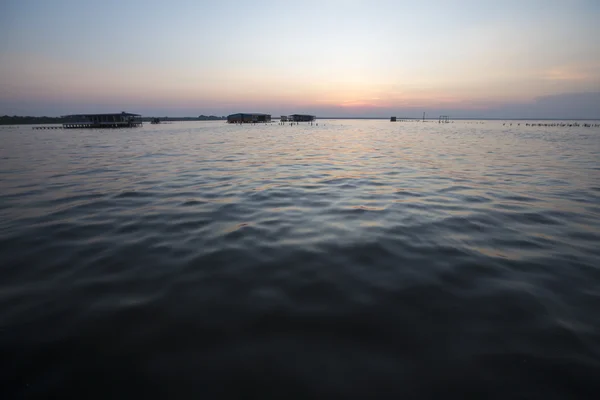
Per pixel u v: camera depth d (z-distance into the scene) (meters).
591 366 3.11
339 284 4.73
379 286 4.67
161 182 12.26
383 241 6.35
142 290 4.61
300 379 2.99
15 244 6.29
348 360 3.23
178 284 4.77
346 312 4.04
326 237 6.59
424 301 4.29
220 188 11.23
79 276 5.03
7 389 2.92
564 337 3.54
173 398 2.81
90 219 7.83
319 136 44.53
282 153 22.75
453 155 21.34
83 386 2.96
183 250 5.98
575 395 2.81
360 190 10.93
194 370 3.11
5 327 3.78
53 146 28.62
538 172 14.55
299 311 4.07
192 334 3.65
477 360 3.22
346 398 2.79
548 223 7.47
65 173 14.30
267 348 3.40
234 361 3.22
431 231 6.92
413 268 5.23
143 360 3.26
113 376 3.06
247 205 9.07
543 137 41.00
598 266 5.28
